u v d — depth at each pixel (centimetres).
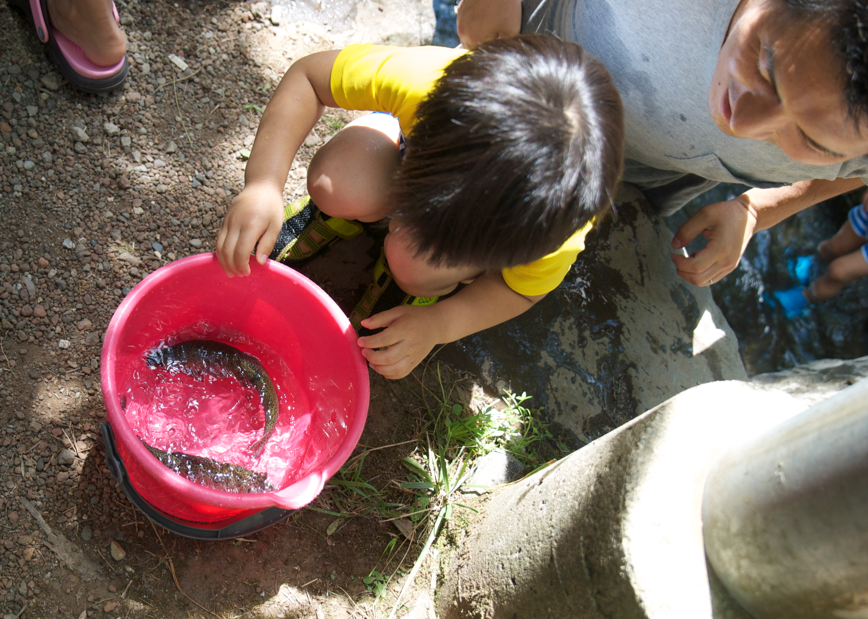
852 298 300
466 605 152
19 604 138
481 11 200
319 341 163
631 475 108
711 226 211
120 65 190
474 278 189
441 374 196
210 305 166
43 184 176
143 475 132
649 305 226
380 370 158
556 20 198
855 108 104
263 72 216
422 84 154
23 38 185
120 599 144
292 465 169
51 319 165
